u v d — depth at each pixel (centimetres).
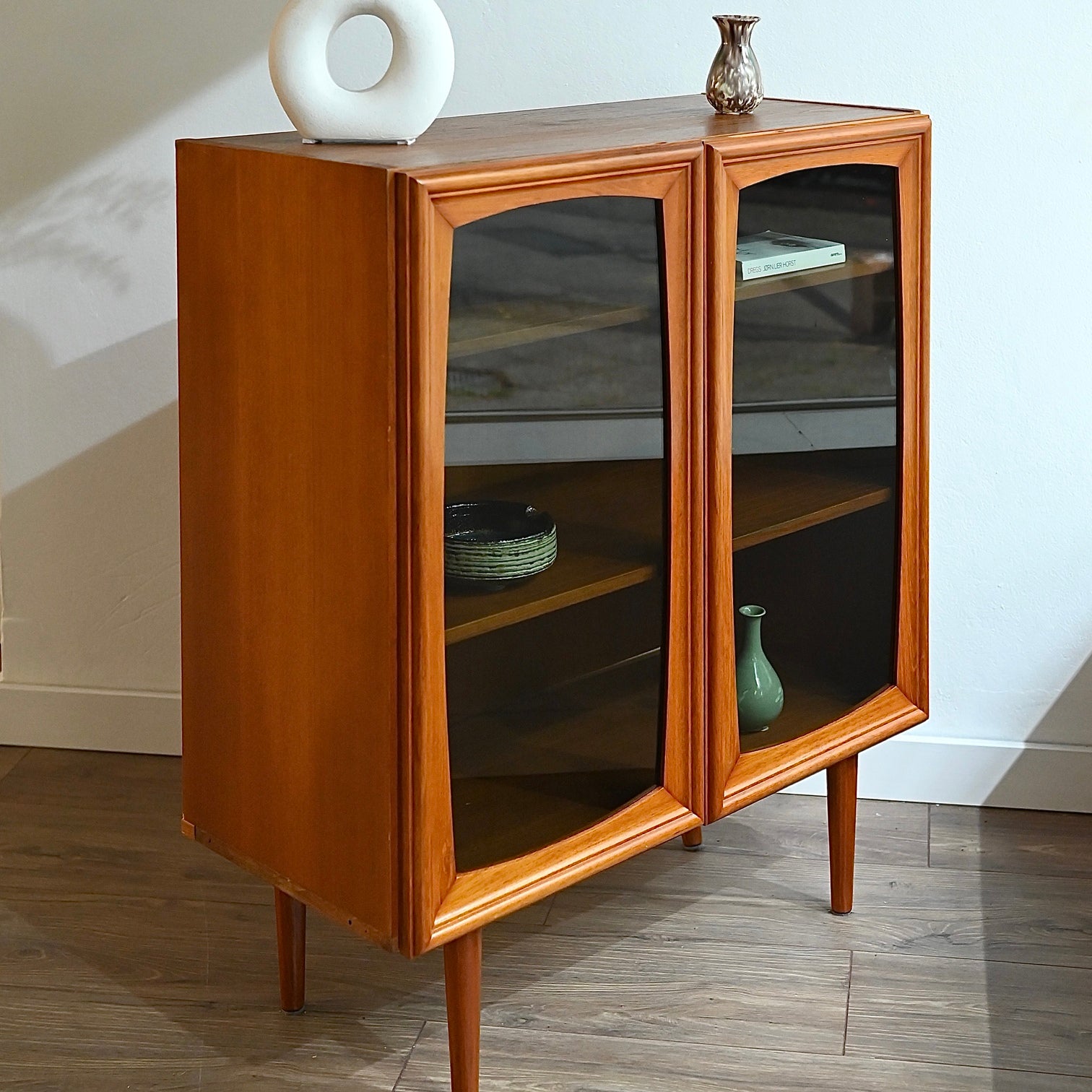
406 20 148
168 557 255
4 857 229
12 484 255
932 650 245
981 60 219
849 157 177
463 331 140
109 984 198
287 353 148
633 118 184
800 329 178
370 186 133
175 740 262
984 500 236
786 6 222
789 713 192
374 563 143
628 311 157
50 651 263
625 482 162
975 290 228
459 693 150
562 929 211
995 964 201
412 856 149
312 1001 194
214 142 155
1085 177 221
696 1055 183
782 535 183
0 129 238
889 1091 175
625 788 172
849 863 211
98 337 246
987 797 247
